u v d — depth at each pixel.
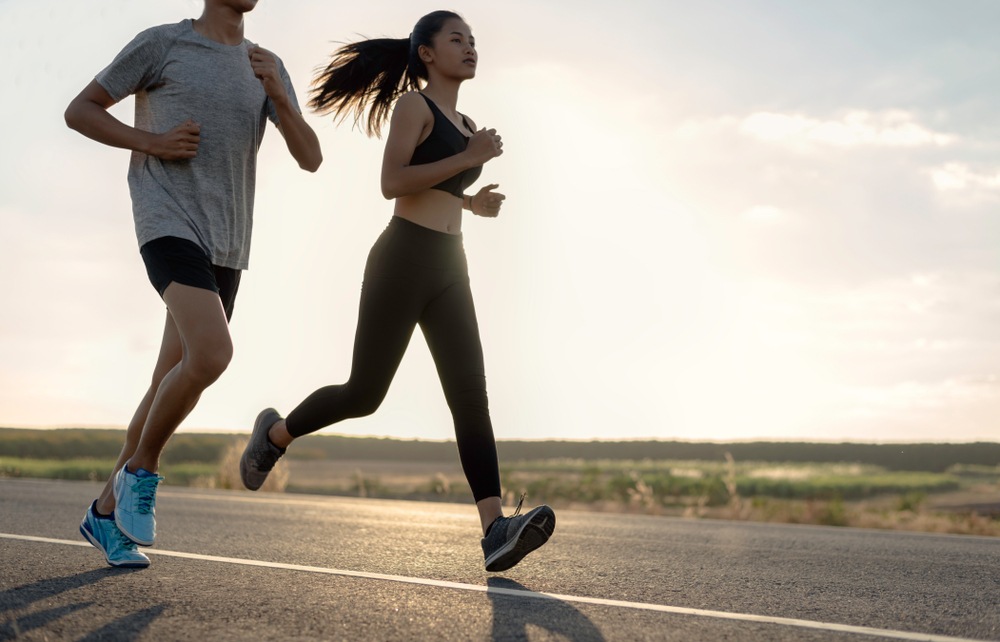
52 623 1.87
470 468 2.87
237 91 2.85
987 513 12.08
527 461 47.31
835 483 20.98
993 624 2.25
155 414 2.55
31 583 2.38
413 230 2.94
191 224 2.64
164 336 2.80
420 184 2.83
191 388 2.50
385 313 2.92
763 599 2.55
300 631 1.87
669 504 14.30
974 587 2.95
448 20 3.16
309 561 3.08
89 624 1.87
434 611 2.14
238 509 5.91
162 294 2.54
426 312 3.01
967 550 4.35
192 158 2.70
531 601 2.34
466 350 2.97
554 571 3.02
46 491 7.13
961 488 20.77
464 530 4.70
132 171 2.73
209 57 2.82
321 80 3.51
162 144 2.58
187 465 25.27
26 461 20.14
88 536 2.74
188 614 2.02
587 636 1.90
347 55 3.46
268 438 3.27
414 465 39.78
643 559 3.52
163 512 5.43
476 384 2.94
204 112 2.75
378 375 2.96
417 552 3.50
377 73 3.46
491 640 1.83
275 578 2.62
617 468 35.47
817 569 3.35
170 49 2.76
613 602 2.37
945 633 2.11
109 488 2.76
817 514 10.43
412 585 2.56
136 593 2.26
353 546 3.66
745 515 10.77
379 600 2.28
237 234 2.85
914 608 2.47
